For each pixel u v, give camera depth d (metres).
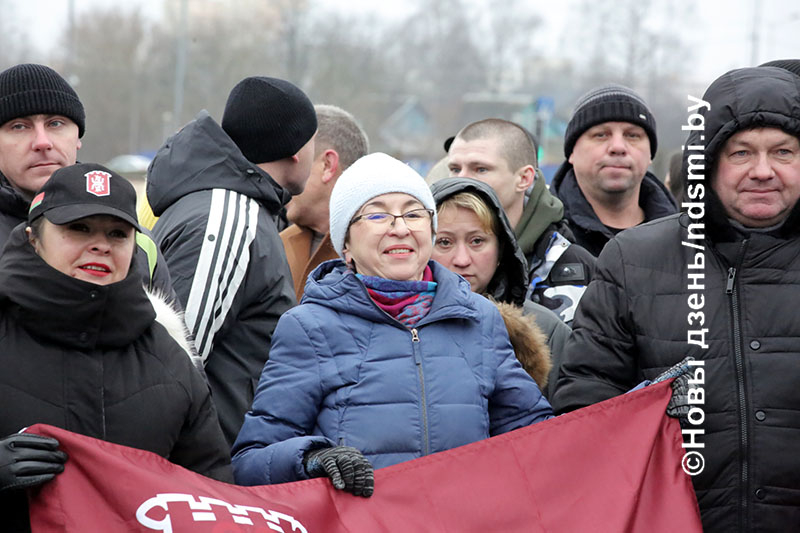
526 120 55.66
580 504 5.56
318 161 8.62
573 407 5.97
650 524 5.57
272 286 6.79
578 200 8.93
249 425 5.58
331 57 77.94
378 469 5.42
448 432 5.56
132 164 63.44
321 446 5.32
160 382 5.08
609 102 8.72
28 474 4.63
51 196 4.92
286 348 5.63
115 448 4.85
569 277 7.77
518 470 5.58
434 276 5.95
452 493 5.46
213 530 4.86
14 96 6.19
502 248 7.00
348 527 5.23
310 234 8.88
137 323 5.02
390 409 5.53
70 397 4.88
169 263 6.57
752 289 5.69
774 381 5.58
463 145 8.34
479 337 5.83
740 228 5.75
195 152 6.95
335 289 5.72
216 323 6.52
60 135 6.31
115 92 73.12
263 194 7.00
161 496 4.85
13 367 4.82
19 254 4.86
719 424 5.63
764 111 5.64
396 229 5.76
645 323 5.86
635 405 5.73
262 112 7.40
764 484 5.55
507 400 5.85
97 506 4.77
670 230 5.97
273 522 5.02
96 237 4.93
